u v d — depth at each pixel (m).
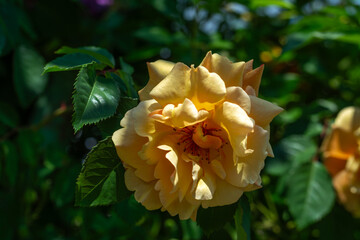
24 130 0.38
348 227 0.39
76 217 0.46
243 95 0.21
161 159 0.22
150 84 0.23
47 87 0.44
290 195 0.37
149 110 0.22
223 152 0.23
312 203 0.37
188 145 0.23
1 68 0.46
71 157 0.44
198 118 0.21
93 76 0.23
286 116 0.44
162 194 0.22
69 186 0.37
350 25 0.42
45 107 0.44
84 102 0.22
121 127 0.23
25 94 0.38
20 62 0.38
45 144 0.42
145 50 0.46
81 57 0.25
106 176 0.23
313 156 0.39
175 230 0.44
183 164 0.23
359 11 0.45
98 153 0.22
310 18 0.43
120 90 0.26
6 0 0.36
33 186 0.44
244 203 0.24
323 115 0.43
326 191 0.37
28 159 0.39
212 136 0.22
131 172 0.22
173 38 0.46
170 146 0.22
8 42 0.36
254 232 0.45
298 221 0.36
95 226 0.41
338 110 0.45
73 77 0.45
